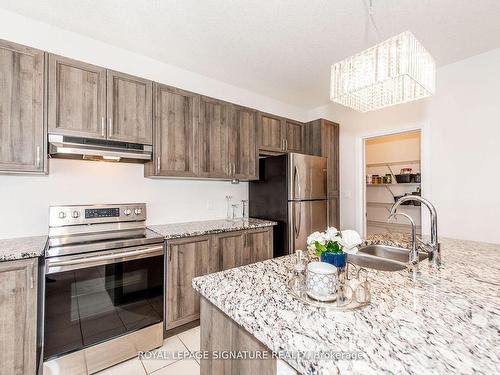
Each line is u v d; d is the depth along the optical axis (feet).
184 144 8.03
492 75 7.93
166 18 6.54
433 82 4.58
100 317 5.72
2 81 5.36
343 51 8.05
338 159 12.19
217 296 3.07
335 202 11.87
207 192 9.87
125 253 6.02
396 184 14.39
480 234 8.08
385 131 10.71
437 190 9.05
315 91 11.22
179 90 7.98
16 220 6.35
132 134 7.01
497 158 7.80
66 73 6.08
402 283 3.49
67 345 5.30
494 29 6.91
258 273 3.87
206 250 7.56
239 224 8.87
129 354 6.06
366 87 4.44
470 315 2.60
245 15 6.41
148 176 7.79
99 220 7.14
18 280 4.77
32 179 6.56
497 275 3.83
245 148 9.59
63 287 5.29
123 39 7.47
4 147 5.35
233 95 10.63
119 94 6.84
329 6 6.07
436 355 1.97
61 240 6.18
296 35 7.23
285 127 11.11
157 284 6.58
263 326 2.40
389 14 6.32
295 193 9.66
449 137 8.80
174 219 9.02
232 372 3.00
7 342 4.68
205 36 7.30
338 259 3.40
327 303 2.83
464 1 5.84
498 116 7.80
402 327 2.37
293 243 9.50
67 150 5.94
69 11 6.30
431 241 4.43
